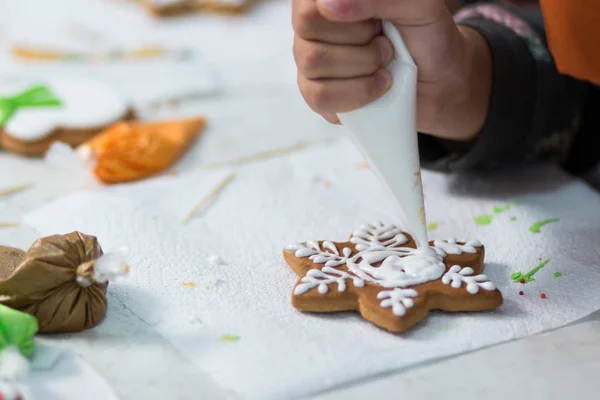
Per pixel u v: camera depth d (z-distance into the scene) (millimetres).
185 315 500
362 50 478
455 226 584
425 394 453
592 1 515
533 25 643
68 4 1046
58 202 607
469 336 485
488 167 652
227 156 695
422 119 584
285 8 1047
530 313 501
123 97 736
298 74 502
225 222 591
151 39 927
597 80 545
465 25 634
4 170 668
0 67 813
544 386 458
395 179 504
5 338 455
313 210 605
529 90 619
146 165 658
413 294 492
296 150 706
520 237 568
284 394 449
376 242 536
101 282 489
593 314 503
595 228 577
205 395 451
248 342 480
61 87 745
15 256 507
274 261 549
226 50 904
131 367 467
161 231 577
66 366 464
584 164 681
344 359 468
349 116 492
